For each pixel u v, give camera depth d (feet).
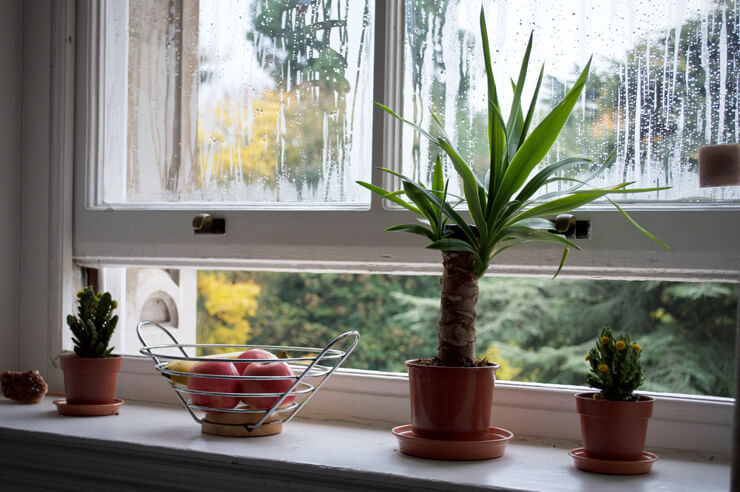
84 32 4.56
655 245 3.22
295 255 3.95
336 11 4.09
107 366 3.83
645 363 16.63
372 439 3.33
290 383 3.34
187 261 4.33
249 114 4.30
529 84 3.61
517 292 17.74
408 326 18.60
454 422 2.87
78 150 4.56
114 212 4.43
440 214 3.00
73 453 3.33
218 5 4.42
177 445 3.10
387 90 3.77
